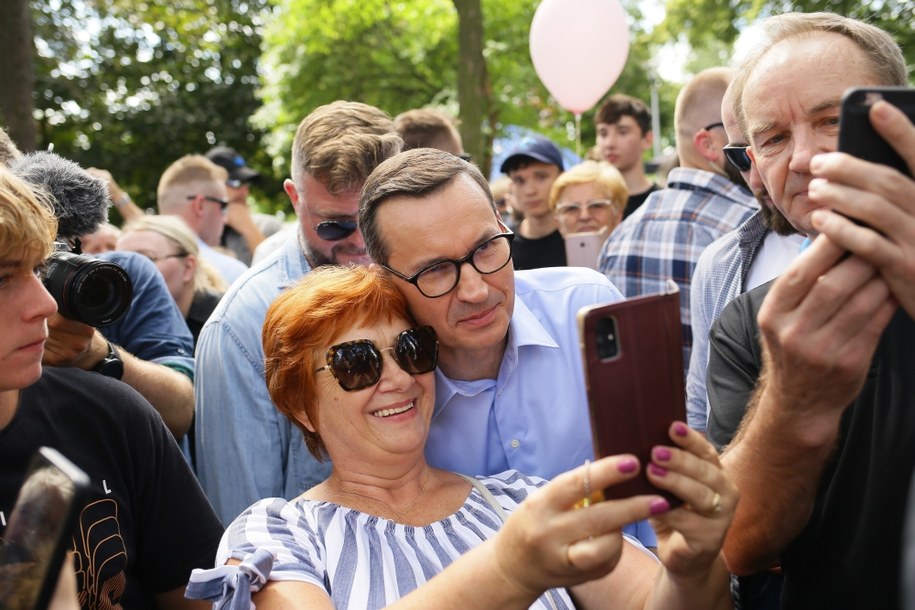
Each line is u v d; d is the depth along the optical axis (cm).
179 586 212
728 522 128
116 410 199
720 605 150
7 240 158
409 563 184
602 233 431
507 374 220
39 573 108
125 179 2123
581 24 636
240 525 190
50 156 240
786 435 135
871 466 142
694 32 1477
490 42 1803
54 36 1891
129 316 291
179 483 211
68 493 109
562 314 231
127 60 2100
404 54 1806
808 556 154
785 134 176
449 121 444
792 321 120
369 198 198
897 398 138
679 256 354
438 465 224
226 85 2172
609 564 125
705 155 365
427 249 190
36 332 169
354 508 194
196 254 384
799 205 178
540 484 208
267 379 205
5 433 182
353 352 191
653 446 126
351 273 202
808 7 947
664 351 127
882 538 137
